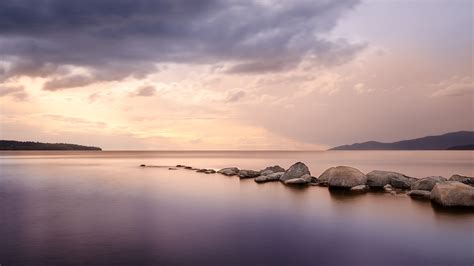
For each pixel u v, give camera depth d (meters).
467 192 22.33
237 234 16.58
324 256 13.67
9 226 18.08
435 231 17.14
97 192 31.39
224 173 50.66
